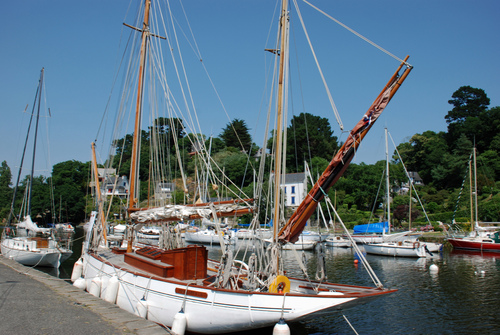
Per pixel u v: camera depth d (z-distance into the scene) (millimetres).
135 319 11125
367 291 11211
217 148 96812
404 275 24828
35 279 17125
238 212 12445
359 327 13930
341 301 10070
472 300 17734
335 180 10727
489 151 78438
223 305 10875
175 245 17375
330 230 54562
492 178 68312
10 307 11875
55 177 94500
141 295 12859
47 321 10602
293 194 74688
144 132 95188
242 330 11008
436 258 34219
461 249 40000
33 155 35875
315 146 92375
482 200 59938
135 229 16734
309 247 41875
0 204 76812
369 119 10078
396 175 76375
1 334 9367
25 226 32094
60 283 16234
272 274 11523
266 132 13250
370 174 71688
